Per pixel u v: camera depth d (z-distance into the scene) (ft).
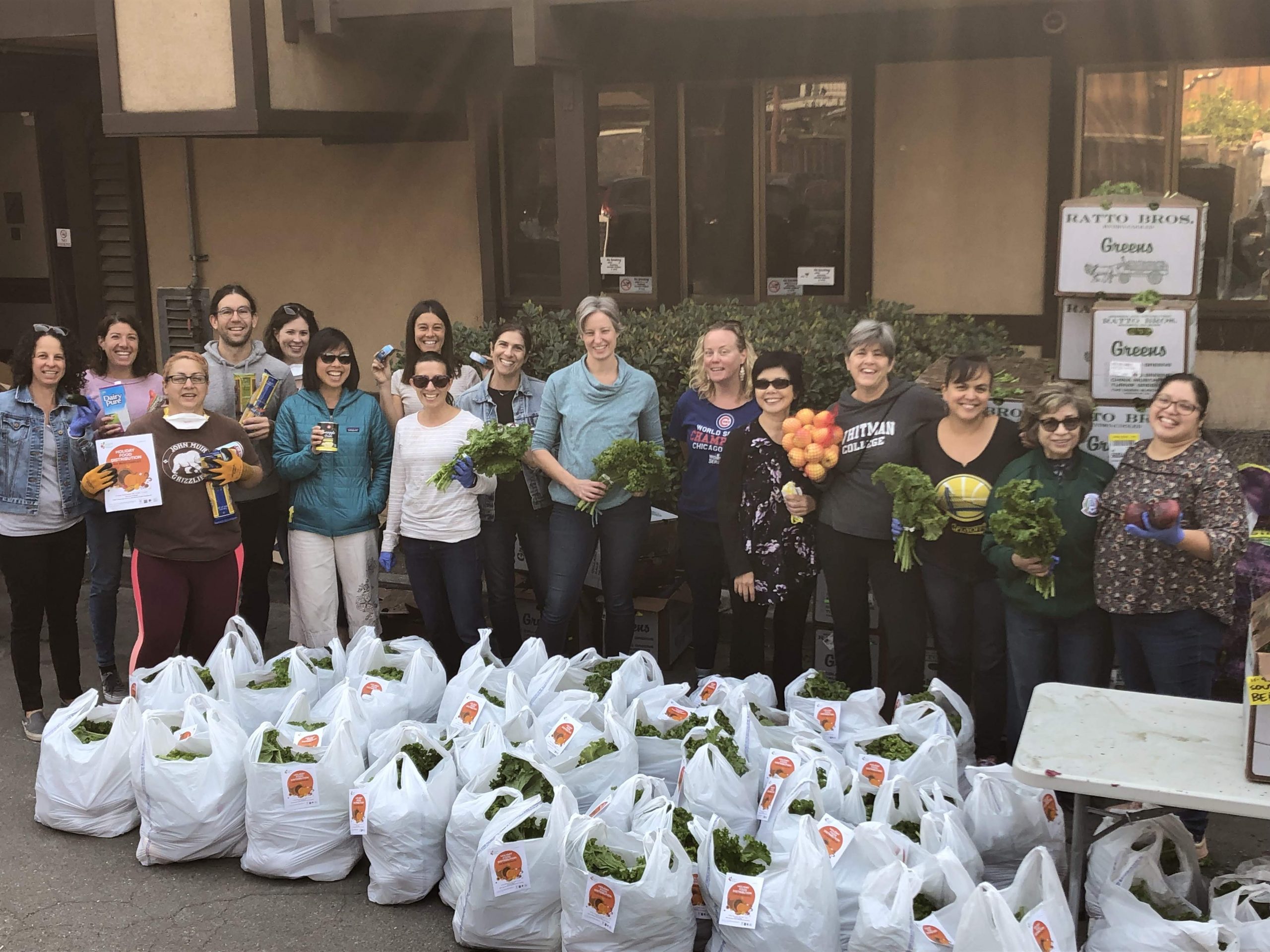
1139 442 14.38
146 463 17.33
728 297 31.76
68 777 15.67
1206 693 14.05
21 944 13.42
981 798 13.34
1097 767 11.41
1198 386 13.58
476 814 13.46
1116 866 12.48
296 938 13.47
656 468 17.51
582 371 18.16
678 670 20.99
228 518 17.95
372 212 34.78
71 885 14.61
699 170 31.37
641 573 20.49
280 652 21.98
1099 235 16.01
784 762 14.14
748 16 25.71
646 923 12.01
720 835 12.71
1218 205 27.07
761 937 11.75
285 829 14.47
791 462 16.43
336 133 29.07
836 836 12.58
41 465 18.17
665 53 30.83
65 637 19.08
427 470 18.28
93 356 20.12
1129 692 13.19
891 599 16.34
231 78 26.13
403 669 17.54
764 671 20.47
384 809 13.88
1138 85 27.12
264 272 36.58
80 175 37.86
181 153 36.73
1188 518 13.66
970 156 28.73
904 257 29.86
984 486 15.34
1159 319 15.67
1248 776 11.07
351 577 19.29
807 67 29.73
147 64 26.76
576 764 14.48
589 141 25.35
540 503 19.11
